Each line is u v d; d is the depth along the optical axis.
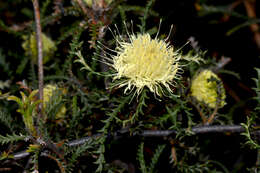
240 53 0.52
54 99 0.40
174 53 0.39
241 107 0.48
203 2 0.52
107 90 0.39
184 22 0.50
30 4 0.49
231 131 0.40
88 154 0.40
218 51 0.52
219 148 0.46
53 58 0.45
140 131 0.39
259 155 0.40
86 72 0.43
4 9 0.49
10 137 0.35
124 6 0.41
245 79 0.50
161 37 0.40
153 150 0.43
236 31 0.53
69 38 0.44
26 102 0.35
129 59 0.37
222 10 0.52
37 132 0.36
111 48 0.39
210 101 0.41
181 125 0.41
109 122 0.37
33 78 0.43
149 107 0.39
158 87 0.38
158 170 0.43
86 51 0.39
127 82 0.37
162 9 0.50
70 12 0.40
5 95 0.40
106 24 0.38
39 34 0.40
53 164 0.39
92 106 0.41
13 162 0.38
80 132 0.40
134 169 0.42
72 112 0.41
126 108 0.39
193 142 0.42
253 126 0.38
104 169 0.40
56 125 0.40
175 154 0.42
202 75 0.41
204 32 0.52
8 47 0.47
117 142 0.42
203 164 0.41
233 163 0.46
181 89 0.40
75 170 0.39
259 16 0.54
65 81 0.43
